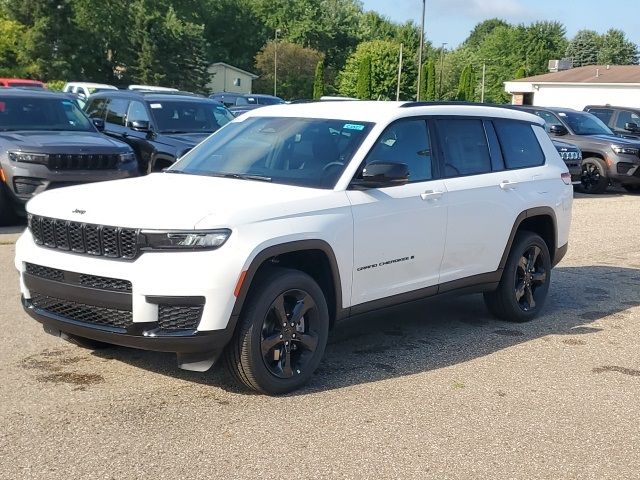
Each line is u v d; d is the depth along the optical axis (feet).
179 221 14.93
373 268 18.17
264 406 15.85
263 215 15.81
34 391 16.17
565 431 15.26
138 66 191.01
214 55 271.90
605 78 142.82
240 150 19.75
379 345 20.67
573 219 46.60
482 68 299.38
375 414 15.69
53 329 17.49
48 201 16.81
